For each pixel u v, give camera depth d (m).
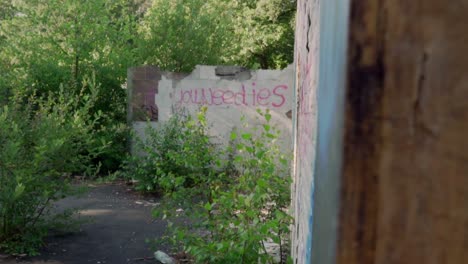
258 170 3.96
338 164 0.48
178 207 5.17
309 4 2.64
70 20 11.06
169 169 7.75
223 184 4.66
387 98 0.45
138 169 8.57
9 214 5.34
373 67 0.45
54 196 5.98
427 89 0.44
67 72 10.60
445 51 0.43
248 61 16.69
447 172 0.44
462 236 0.43
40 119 5.73
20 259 5.05
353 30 0.45
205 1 12.30
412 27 0.44
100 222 6.63
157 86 10.43
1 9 13.01
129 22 12.07
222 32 12.16
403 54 0.44
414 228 0.45
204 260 3.70
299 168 3.38
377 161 0.46
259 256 3.42
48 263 4.97
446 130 0.43
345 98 0.46
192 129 5.45
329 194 0.52
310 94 2.11
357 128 0.46
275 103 10.14
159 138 8.77
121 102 11.13
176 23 11.45
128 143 10.36
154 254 5.23
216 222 3.86
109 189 8.98
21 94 6.75
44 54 10.75
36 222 5.65
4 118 5.32
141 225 6.54
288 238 4.39
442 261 0.44
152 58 11.54
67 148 5.73
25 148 5.59
